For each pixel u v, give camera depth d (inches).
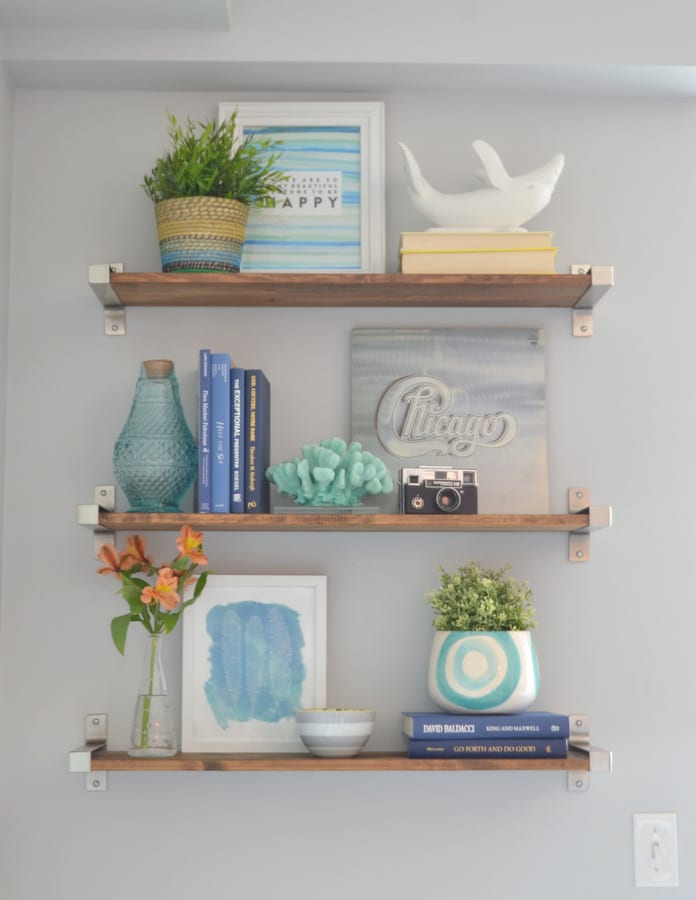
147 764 68.1
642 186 80.1
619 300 79.4
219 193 73.5
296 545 76.6
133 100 79.4
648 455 78.3
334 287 72.9
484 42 76.0
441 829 75.0
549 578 77.1
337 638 76.2
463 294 74.9
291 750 74.1
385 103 79.9
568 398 78.5
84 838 74.0
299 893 74.2
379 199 77.8
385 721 75.6
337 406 77.8
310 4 75.9
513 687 70.4
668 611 77.2
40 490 76.3
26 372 77.1
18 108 78.8
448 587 72.9
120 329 77.6
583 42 76.2
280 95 79.6
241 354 78.1
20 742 74.5
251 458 71.6
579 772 75.6
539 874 74.9
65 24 74.9
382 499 76.3
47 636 75.3
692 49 76.3
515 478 76.9
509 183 74.1
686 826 75.7
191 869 74.1
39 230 78.2
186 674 74.4
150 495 71.4
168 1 71.9
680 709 76.5
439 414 77.2
